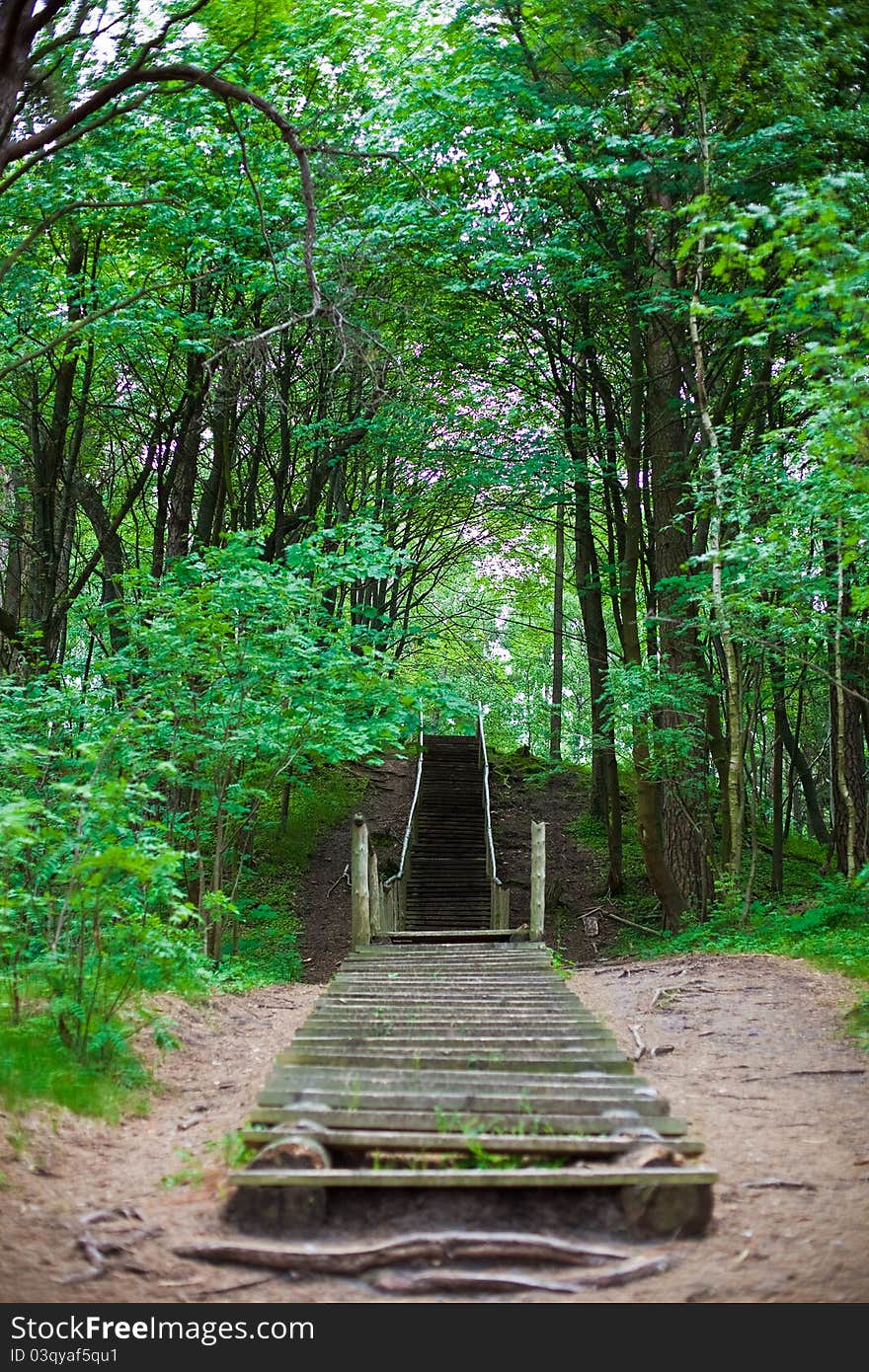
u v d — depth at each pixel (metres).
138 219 12.42
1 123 6.71
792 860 20.25
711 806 15.22
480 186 13.85
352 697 10.63
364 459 18.70
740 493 11.02
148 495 20.53
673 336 14.06
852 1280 3.49
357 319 12.73
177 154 11.59
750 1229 3.89
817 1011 7.80
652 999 8.50
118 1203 4.10
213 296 13.79
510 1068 5.30
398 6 12.89
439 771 23.91
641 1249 3.73
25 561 19.31
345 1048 5.67
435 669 31.00
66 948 6.47
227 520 19.66
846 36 8.99
